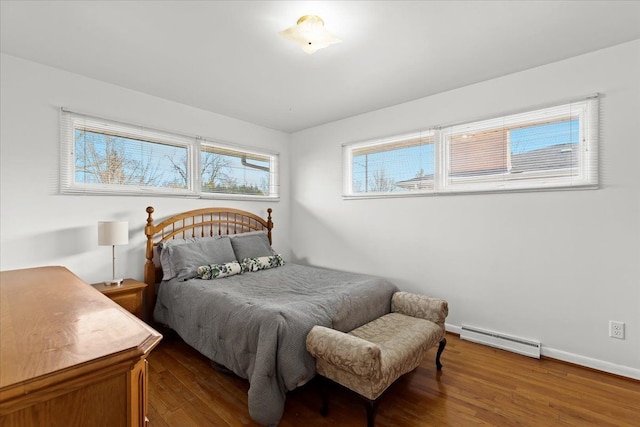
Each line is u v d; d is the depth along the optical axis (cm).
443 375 223
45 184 249
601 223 226
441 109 304
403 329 213
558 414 179
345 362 161
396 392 201
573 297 237
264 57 236
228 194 382
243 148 393
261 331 186
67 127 261
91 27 197
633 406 185
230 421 175
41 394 55
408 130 327
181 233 332
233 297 228
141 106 304
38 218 246
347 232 382
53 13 183
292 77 270
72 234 262
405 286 329
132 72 261
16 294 115
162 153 323
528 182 258
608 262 224
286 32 186
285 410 186
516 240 262
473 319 285
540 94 250
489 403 189
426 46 220
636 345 214
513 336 262
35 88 244
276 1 172
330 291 245
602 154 225
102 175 282
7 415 53
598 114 226
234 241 354
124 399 67
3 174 231
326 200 404
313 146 419
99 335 74
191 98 319
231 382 215
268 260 349
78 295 114
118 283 265
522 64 247
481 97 279
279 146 438
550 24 195
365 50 225
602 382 212
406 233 329
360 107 345
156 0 171
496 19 189
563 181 242
